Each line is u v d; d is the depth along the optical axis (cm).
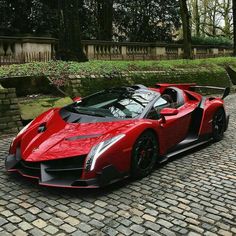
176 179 479
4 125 718
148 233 338
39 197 410
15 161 462
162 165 538
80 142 426
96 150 411
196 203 406
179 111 587
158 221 361
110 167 418
